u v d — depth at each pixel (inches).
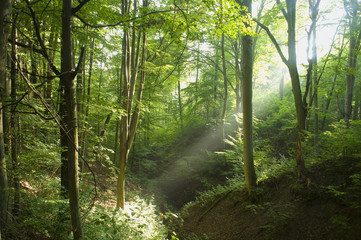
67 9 152.1
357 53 324.8
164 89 701.3
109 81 506.6
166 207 447.8
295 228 211.0
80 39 257.4
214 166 531.2
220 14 187.2
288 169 291.7
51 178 244.5
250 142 305.1
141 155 634.2
